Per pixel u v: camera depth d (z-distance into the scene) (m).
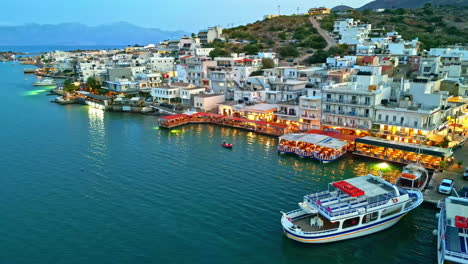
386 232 51.28
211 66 158.62
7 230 52.41
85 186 67.75
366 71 106.19
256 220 53.97
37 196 63.62
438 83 95.75
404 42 181.50
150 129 114.50
